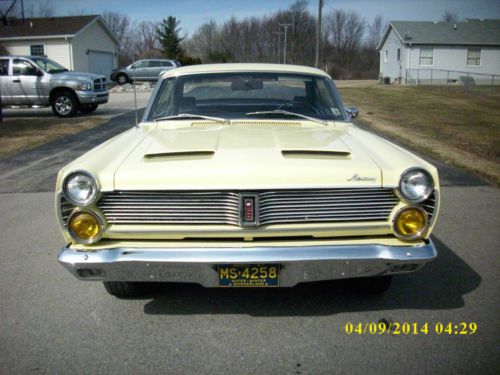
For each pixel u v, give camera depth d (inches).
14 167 316.2
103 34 1428.4
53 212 222.7
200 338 115.6
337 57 2849.4
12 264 163.0
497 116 607.5
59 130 475.2
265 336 116.0
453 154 343.9
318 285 141.3
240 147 121.4
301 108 161.5
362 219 109.7
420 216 109.3
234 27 3031.5
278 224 108.0
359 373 101.3
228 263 104.8
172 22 2053.4
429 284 142.8
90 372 103.3
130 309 130.2
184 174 107.2
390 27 1649.9
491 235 185.9
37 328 121.3
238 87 161.3
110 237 109.7
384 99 871.7
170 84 164.2
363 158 116.1
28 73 582.6
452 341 112.7
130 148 126.8
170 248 106.8
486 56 1535.4
